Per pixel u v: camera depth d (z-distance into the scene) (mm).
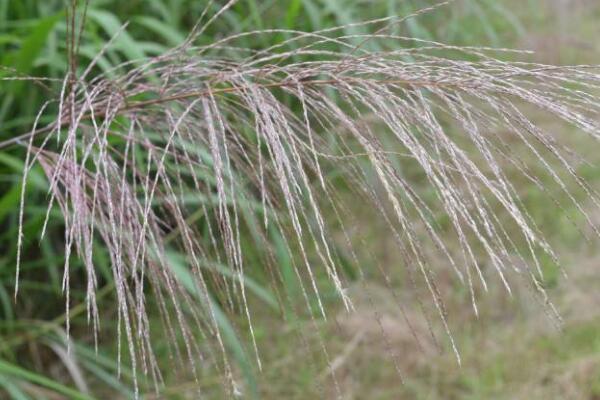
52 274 2527
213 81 1215
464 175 1003
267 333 2816
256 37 2951
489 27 3326
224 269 2352
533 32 3791
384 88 1100
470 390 2717
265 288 2789
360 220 3121
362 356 2781
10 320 2465
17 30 2689
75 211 1027
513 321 2957
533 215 3373
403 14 3131
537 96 1062
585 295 3041
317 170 1011
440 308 1042
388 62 1150
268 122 1032
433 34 3338
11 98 2459
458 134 3170
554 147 1100
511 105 1090
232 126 1278
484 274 3100
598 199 1137
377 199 1156
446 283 3062
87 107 1146
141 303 1008
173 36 2648
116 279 1004
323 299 2879
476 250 3172
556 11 4051
